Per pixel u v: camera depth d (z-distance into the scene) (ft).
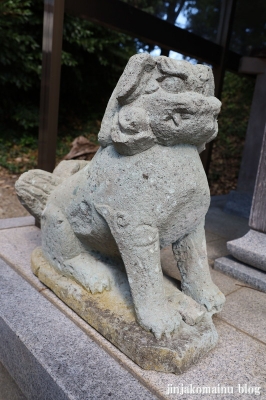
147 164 3.63
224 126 20.42
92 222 4.10
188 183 3.70
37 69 16.15
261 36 11.92
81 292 4.37
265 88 10.52
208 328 3.89
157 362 3.45
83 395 3.19
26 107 18.26
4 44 14.93
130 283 3.78
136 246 3.67
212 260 6.91
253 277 5.84
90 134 20.63
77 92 20.61
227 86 21.26
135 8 8.61
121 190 3.69
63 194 4.59
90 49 17.38
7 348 4.28
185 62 3.54
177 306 4.05
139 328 3.74
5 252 6.04
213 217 10.19
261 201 6.31
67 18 16.39
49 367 3.51
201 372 3.52
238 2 11.73
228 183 17.16
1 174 14.98
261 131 10.57
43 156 7.57
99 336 3.98
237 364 3.69
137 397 3.21
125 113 3.52
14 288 4.98
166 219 3.74
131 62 3.51
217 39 11.73
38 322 4.24
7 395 4.24
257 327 4.56
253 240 6.31
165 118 3.44
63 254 4.63
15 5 14.11
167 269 6.14
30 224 7.57
